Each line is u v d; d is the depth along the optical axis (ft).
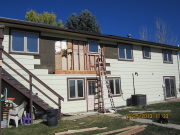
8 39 28.55
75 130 20.62
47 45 32.27
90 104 35.73
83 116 30.48
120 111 33.60
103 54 39.42
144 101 39.86
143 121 24.81
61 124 24.25
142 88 45.32
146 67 47.14
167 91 51.55
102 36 37.55
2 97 25.58
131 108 37.11
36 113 28.07
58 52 33.37
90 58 37.45
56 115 23.73
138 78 44.86
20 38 29.71
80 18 97.30
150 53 48.83
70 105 32.89
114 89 39.88
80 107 34.12
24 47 29.86
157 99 48.26
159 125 22.21
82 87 35.01
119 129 20.76
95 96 36.70
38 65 30.78
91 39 37.83
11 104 26.58
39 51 31.12
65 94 32.58
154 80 48.44
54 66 32.53
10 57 24.09
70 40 35.29
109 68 39.88
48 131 20.77
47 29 31.17
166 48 52.54
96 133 19.62
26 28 30.17
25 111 26.89
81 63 36.11
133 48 45.19
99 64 36.91
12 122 24.91
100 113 32.96
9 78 24.39
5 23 27.45
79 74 34.76
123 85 41.63
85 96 35.01
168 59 53.98
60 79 32.42
